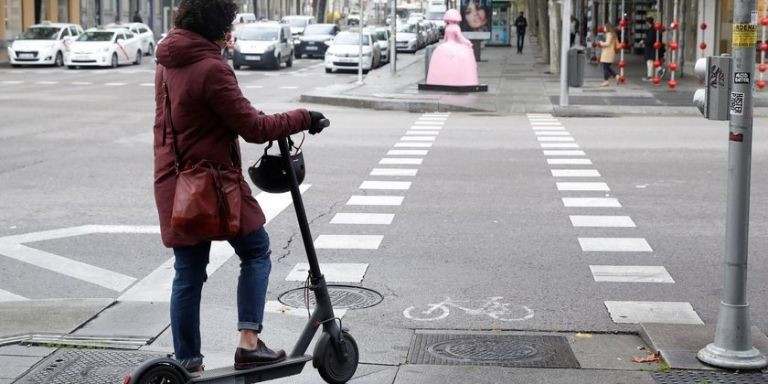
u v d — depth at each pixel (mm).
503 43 64000
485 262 8492
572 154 15312
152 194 11578
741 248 5723
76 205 10898
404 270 8234
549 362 5953
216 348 6098
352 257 8656
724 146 16266
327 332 5238
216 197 4738
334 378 5246
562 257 8656
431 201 11250
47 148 15672
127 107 23391
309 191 11898
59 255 8680
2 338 6230
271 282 7859
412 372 5738
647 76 32312
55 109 22703
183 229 4703
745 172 5664
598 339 6469
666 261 8523
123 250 8852
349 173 13297
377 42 42938
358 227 9852
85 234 9469
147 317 6750
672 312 7039
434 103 23812
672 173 13312
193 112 4766
